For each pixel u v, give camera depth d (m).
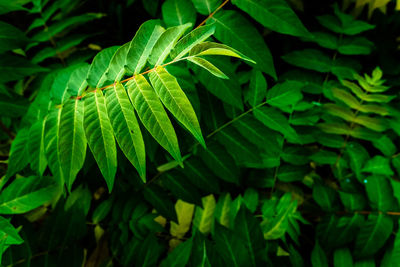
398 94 0.68
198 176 0.55
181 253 0.52
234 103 0.48
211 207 0.60
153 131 0.38
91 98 0.40
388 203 0.55
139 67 0.40
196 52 0.38
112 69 0.41
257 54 0.47
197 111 0.46
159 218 0.61
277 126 0.52
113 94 0.40
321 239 0.57
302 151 0.63
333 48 0.65
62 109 0.41
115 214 0.58
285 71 0.76
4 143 0.60
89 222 0.59
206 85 0.48
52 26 0.60
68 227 0.54
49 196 0.50
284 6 0.46
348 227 0.56
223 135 0.54
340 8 0.71
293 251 0.55
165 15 0.51
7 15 0.74
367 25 0.63
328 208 0.59
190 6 0.50
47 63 0.69
